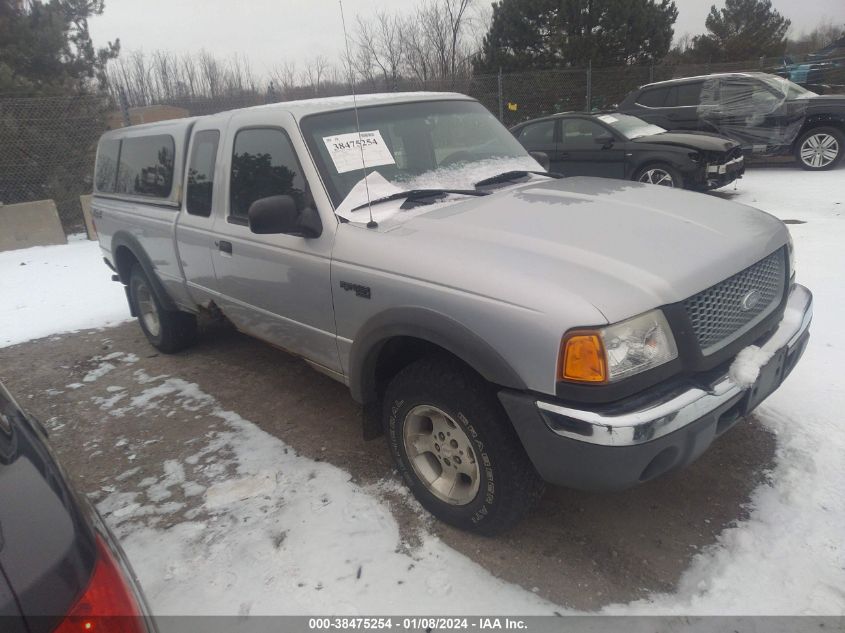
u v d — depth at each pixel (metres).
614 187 3.19
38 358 5.24
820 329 4.22
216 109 13.66
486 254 2.34
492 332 2.16
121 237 4.82
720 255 2.34
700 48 25.08
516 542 2.57
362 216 2.81
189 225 3.90
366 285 2.63
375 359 2.77
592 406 2.03
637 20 18.03
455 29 21.84
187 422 3.87
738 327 2.37
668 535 2.55
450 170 3.31
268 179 3.23
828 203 8.26
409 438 2.72
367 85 6.10
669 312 2.10
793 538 2.45
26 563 1.16
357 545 2.62
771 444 3.05
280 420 3.78
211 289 3.92
